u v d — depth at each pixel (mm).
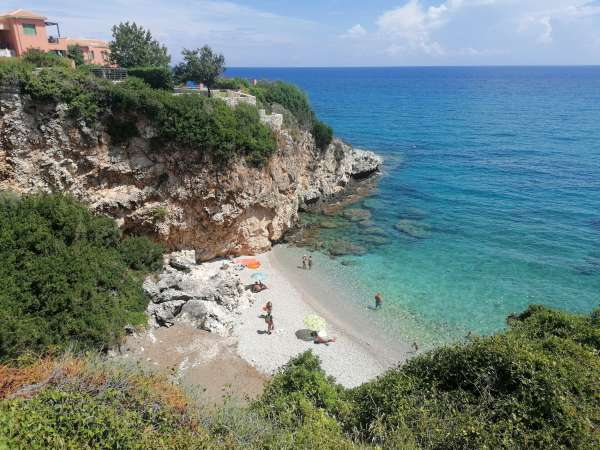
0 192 27781
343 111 144750
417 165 74438
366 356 27031
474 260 39750
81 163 32344
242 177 38031
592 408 12867
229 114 37094
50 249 25688
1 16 46344
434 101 176750
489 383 14117
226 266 37625
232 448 11312
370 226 48031
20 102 29766
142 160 34250
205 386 22125
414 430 12992
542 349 15812
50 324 22172
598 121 117812
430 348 27844
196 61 50375
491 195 57969
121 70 42812
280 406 15109
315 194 53781
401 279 36594
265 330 28938
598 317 20047
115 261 29203
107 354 22875
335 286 35594
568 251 41062
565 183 62062
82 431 10297
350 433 14195
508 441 11859
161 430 11266
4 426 9805
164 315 27453
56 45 51062
